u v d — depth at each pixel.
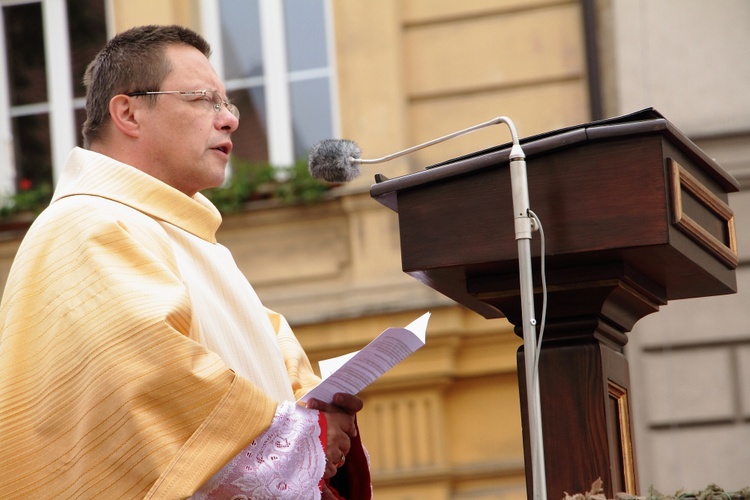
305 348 14.51
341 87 15.10
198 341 5.12
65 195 5.33
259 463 4.72
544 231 4.75
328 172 5.30
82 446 4.70
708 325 13.66
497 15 14.89
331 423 5.00
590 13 14.46
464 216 4.93
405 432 14.14
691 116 13.95
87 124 5.74
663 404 13.61
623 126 4.66
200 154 5.60
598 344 5.01
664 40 14.12
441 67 14.95
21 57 16.33
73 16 16.28
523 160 4.69
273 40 15.66
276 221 14.96
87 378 4.73
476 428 14.12
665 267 4.99
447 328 14.06
